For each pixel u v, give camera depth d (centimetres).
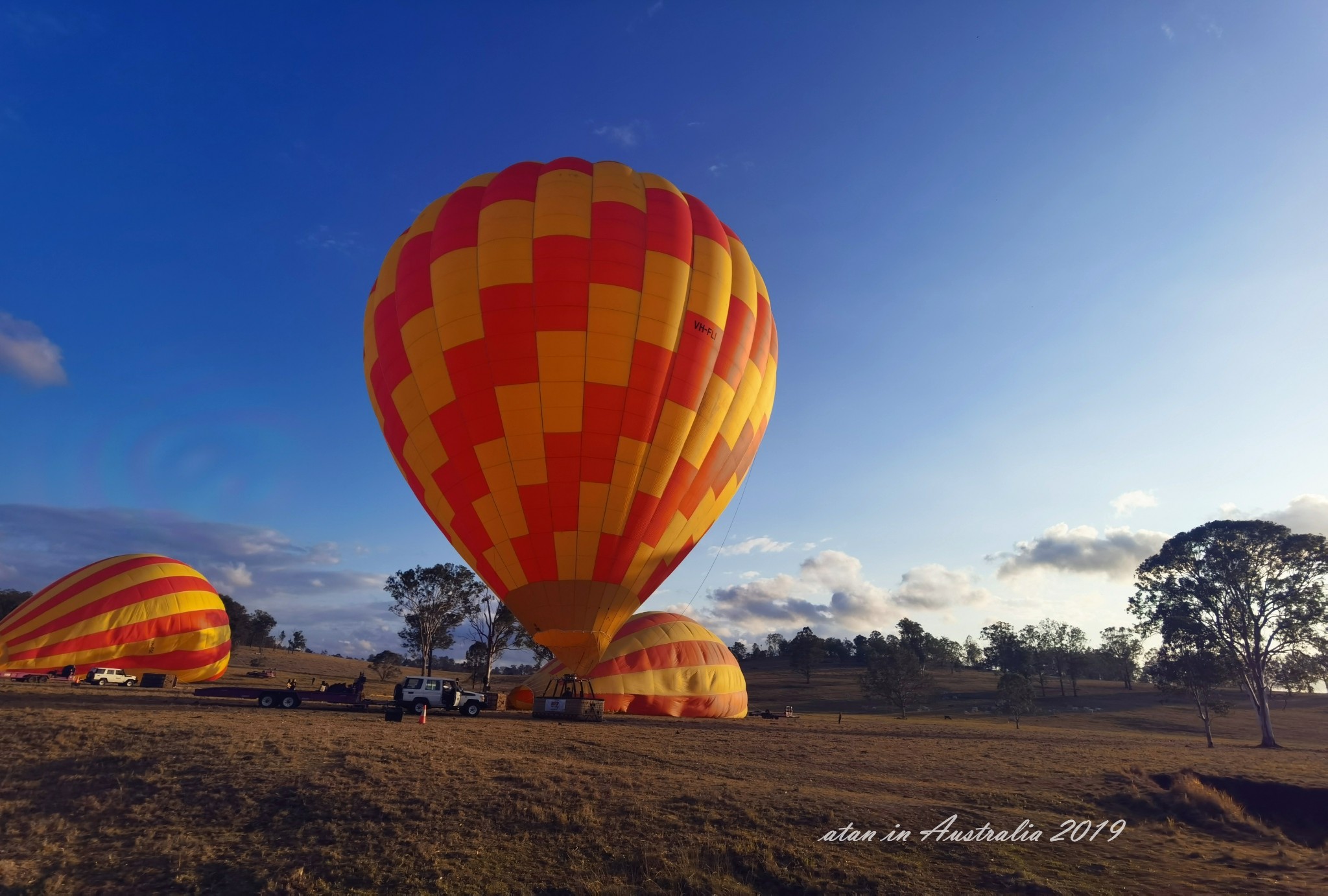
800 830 1356
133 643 4181
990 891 1122
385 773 1634
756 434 2878
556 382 2408
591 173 2725
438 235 2623
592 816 1400
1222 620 4909
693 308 2594
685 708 4066
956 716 7569
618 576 2492
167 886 1177
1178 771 2064
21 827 1403
